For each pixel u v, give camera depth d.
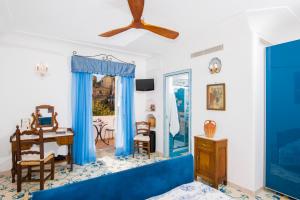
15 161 3.08
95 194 1.55
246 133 2.79
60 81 3.98
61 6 2.59
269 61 2.82
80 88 4.07
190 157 2.24
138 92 5.13
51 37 3.68
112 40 4.04
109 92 6.92
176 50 4.17
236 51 2.94
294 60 2.53
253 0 2.36
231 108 3.00
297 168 2.49
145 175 1.85
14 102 3.52
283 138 2.65
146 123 4.79
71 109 4.08
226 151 3.02
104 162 4.15
